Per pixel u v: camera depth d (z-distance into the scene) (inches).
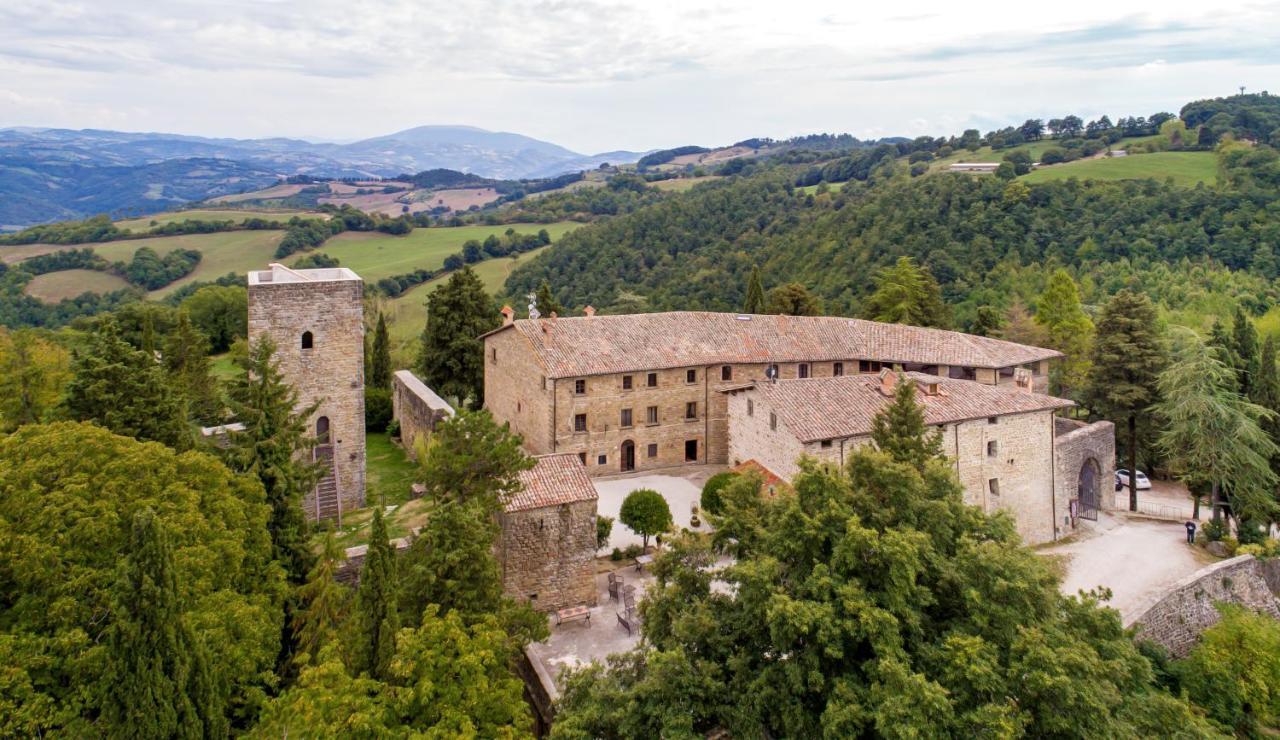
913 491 1020.5
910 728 734.5
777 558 984.9
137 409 1357.0
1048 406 1999.3
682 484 2175.2
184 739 815.1
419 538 1075.9
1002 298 3585.1
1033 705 831.1
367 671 909.8
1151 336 2404.0
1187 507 2298.2
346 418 1800.0
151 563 802.8
